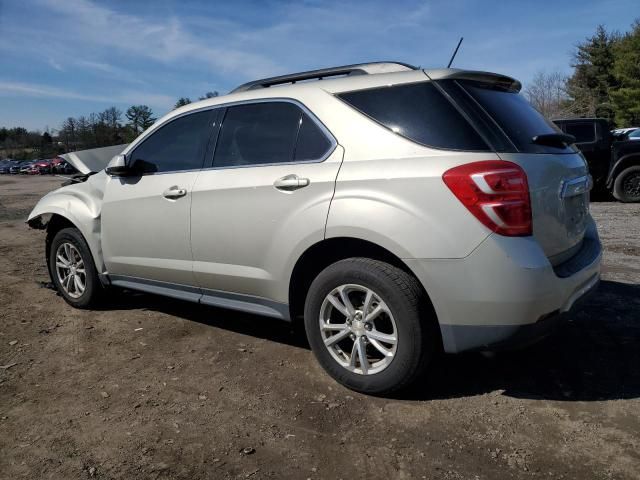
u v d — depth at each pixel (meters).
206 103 3.91
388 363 2.95
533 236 2.72
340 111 3.18
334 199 3.02
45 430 2.79
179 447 2.62
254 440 2.67
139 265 4.16
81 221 4.52
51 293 5.27
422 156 2.83
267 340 3.96
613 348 3.65
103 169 4.91
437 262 2.72
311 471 2.43
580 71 53.00
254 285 3.46
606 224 8.55
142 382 3.32
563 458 2.48
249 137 3.58
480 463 2.46
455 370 3.38
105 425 2.83
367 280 2.93
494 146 2.75
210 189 3.62
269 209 3.30
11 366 3.57
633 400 2.98
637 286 5.01
